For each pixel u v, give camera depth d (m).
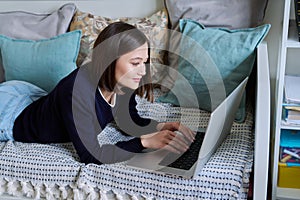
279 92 1.93
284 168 2.08
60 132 1.91
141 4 2.42
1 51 2.36
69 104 1.76
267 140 1.64
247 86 2.25
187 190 1.67
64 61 2.25
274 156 2.02
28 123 1.95
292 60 2.28
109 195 1.77
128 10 2.45
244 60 2.06
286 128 1.97
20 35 2.40
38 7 2.53
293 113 1.95
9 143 1.94
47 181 1.79
